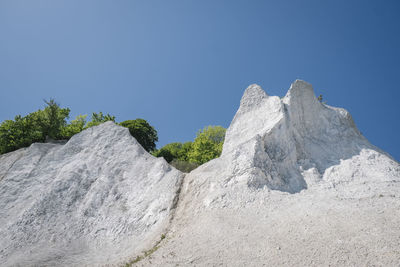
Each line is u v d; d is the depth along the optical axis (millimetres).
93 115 27438
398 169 13164
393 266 7082
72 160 17797
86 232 13148
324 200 11047
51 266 10656
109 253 11508
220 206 11500
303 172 13398
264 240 9086
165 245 10156
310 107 16125
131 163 16797
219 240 9500
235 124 16828
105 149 18000
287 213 10438
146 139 29547
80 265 10594
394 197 10469
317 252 8062
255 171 12523
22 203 15469
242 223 10258
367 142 15680
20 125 22531
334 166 13695
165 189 14281
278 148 13844
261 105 16953
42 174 17078
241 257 8500
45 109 23594
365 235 8367
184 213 12258
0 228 13680
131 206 14172
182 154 30312
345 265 7418
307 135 15320
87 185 15789
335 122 16109
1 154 21688
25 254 11703
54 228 13336
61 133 23578
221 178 13062
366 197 10852
